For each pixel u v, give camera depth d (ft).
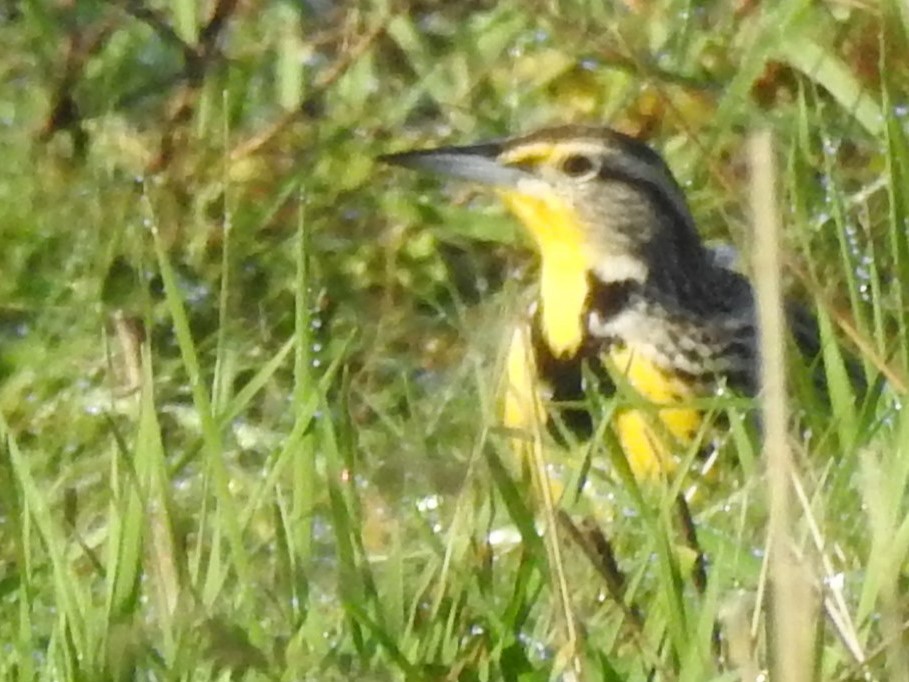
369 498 21.15
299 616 18.61
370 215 31.91
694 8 33.50
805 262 24.27
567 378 25.27
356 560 18.81
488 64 34.01
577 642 17.53
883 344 21.58
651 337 25.34
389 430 23.63
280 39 34.45
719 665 18.16
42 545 20.36
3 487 19.34
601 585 19.12
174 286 19.66
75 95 33.78
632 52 27.63
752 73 29.43
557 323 25.71
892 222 21.66
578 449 21.18
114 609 18.24
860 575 18.83
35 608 20.04
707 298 25.77
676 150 31.91
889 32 26.76
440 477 18.88
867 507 18.89
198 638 17.51
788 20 30.09
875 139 28.96
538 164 26.55
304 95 33.86
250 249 30.76
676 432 23.54
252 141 32.78
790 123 30.04
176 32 34.42
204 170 32.09
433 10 35.04
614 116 32.60
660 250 26.02
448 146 29.66
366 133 33.35
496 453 19.36
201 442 20.29
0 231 31.27
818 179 28.94
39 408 27.76
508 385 21.74
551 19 33.04
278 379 27.58
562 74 33.58
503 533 20.83
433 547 18.98
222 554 19.94
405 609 18.99
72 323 29.78
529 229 26.91
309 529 19.25
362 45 34.24
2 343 29.89
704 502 22.77
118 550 18.43
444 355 28.35
